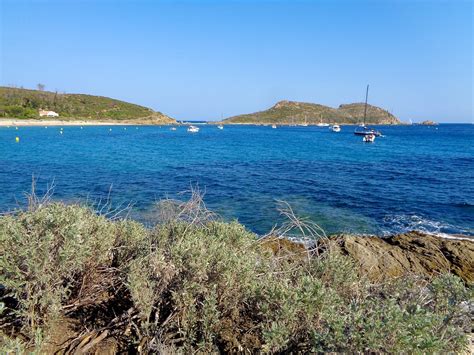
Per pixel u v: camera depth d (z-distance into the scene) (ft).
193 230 14.06
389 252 25.00
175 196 49.06
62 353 9.78
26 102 388.57
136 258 11.57
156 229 14.76
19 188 52.54
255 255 12.96
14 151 113.39
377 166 93.45
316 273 11.96
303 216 42.06
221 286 10.43
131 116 491.31
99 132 269.44
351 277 11.82
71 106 442.50
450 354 8.29
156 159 100.27
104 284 11.87
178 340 9.77
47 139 177.68
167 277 10.26
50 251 10.19
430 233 37.14
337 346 7.87
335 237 26.81
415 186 63.77
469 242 28.86
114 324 10.66
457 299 10.55
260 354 9.12
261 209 44.52
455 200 52.44
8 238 9.61
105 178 64.34
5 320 10.37
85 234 10.93
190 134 282.36
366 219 42.09
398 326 7.61
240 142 192.44
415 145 183.32
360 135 277.44
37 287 9.75
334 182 66.44
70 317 11.09
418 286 12.38
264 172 78.13
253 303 10.44
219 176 70.69
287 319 8.98
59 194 48.91
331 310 8.91
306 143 190.80
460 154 132.36
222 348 10.05
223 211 43.27
